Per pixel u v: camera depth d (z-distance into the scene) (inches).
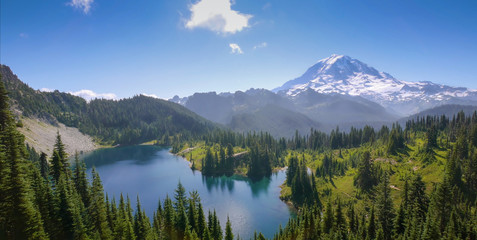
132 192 5329.7
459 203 2989.7
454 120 6870.1
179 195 3371.1
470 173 3302.2
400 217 2418.8
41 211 1817.2
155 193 5260.8
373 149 6082.7
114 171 7111.2
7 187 1481.3
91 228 2091.5
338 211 2760.8
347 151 7096.5
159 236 2618.1
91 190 2593.5
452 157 3503.9
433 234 2003.0
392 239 2380.7
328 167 5506.9
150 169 7332.7
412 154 4901.6
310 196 4399.6
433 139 4845.0
